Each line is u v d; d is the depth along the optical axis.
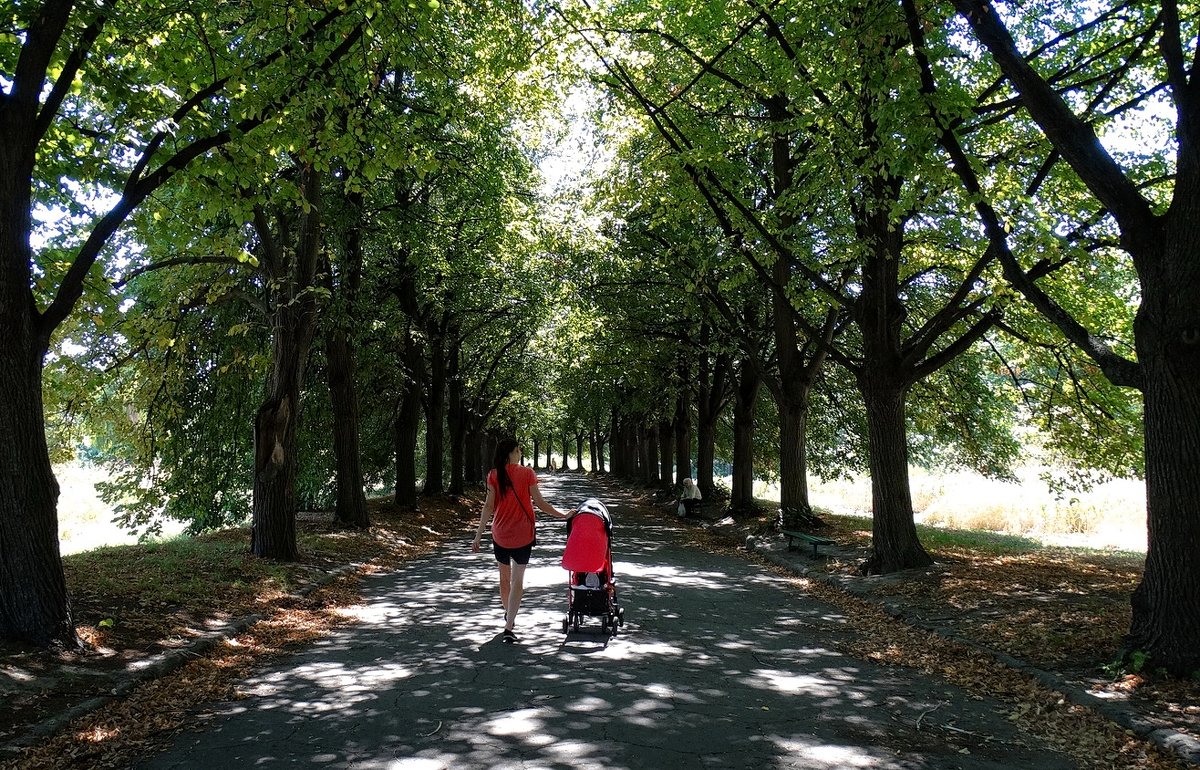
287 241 12.77
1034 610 8.86
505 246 21.36
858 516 26.59
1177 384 6.41
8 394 6.69
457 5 12.22
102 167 8.70
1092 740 5.20
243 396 16.78
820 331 19.48
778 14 11.66
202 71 8.79
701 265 15.09
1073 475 17.25
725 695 6.10
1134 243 6.76
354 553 14.50
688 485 25.75
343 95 8.62
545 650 7.54
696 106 15.05
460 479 31.20
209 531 17.55
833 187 11.09
